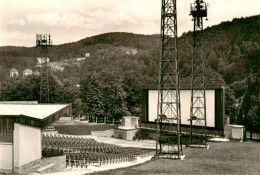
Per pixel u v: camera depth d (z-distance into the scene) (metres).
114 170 33.78
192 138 65.00
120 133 79.88
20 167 33.25
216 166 36.69
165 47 46.62
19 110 39.72
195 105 69.00
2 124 34.03
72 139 63.81
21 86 110.25
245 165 37.56
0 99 111.88
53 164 35.88
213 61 199.25
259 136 82.19
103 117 114.12
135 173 31.44
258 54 177.12
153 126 78.81
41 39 92.44
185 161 41.16
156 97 78.19
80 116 123.00
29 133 34.44
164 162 40.22
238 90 138.25
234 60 198.75
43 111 39.59
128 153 50.66
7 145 33.69
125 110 110.75
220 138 65.12
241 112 97.19
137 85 123.00
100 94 109.19
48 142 53.06
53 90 108.12
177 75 45.31
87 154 44.34
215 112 65.69
